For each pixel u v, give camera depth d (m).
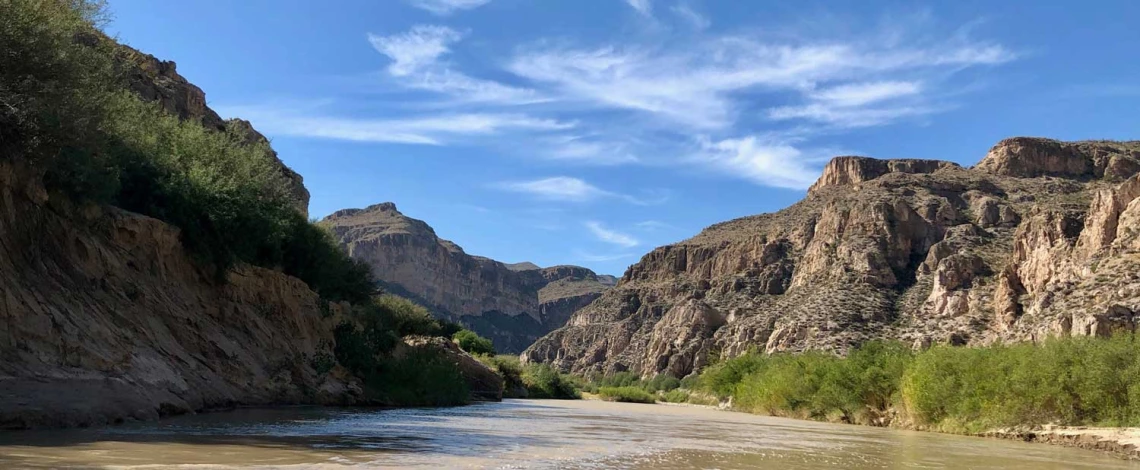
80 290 27.67
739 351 140.25
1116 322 65.38
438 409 47.59
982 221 141.25
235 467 14.01
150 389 25.86
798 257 177.88
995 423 40.47
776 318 139.88
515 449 21.52
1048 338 42.41
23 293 23.56
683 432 34.88
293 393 38.25
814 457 23.69
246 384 34.88
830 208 163.25
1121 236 82.44
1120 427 35.16
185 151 39.56
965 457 25.81
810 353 69.25
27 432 18.05
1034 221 100.50
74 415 20.03
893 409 53.06
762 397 71.81
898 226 145.00
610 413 57.88
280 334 41.22
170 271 34.62
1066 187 156.00
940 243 134.75
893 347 58.56
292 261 48.09
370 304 62.91
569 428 33.81
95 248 29.72
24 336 22.53
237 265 39.38
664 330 175.88
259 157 43.62
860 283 135.88
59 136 25.66
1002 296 96.69
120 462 13.80
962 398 44.03
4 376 20.33
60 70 25.36
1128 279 73.00
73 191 29.42
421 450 19.75
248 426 23.78
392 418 33.91
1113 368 36.97
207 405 29.97
